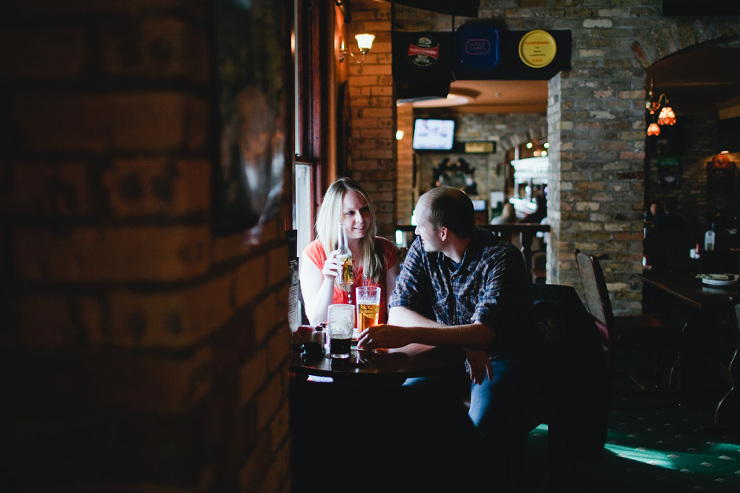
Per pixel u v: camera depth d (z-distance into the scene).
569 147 5.64
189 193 0.61
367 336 2.00
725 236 10.98
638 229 5.67
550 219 6.09
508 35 5.59
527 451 3.22
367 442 2.04
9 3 0.61
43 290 0.62
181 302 0.61
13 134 0.61
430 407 2.16
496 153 13.38
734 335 3.78
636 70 5.58
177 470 0.62
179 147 0.60
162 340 0.61
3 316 0.63
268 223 0.93
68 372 0.62
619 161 5.64
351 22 5.46
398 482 2.07
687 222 13.72
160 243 0.60
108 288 0.61
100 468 0.63
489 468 2.09
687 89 11.09
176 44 0.59
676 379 4.24
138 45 0.59
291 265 2.78
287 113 1.17
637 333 3.84
